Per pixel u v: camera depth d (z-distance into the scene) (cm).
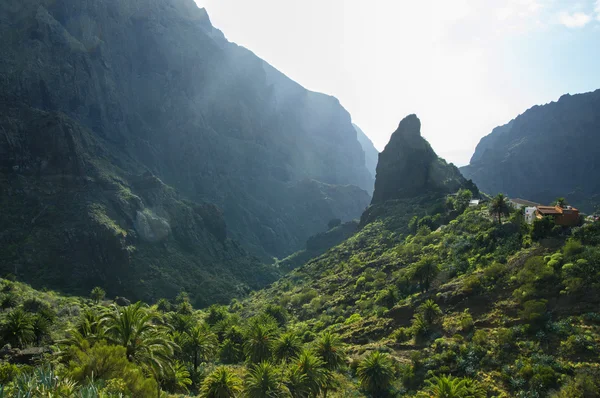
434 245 10275
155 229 17850
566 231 7031
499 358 5253
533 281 6075
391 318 7688
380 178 18062
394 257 11181
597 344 4759
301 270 16088
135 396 2906
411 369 5656
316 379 4597
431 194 15562
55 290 12888
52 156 16612
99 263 14650
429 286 8119
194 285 16575
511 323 5775
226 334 7906
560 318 5359
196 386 5922
